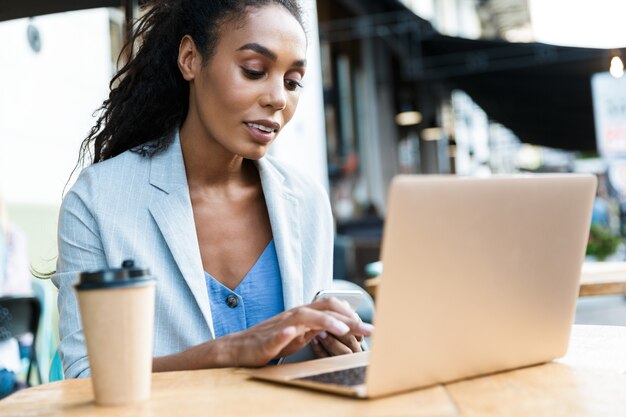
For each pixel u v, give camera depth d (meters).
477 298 0.95
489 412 0.82
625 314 6.26
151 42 1.62
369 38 11.73
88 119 4.68
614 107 8.06
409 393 0.91
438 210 0.88
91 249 1.45
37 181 4.23
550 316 1.07
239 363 1.13
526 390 0.93
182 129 1.59
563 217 1.04
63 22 4.38
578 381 0.98
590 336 1.35
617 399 0.88
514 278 1.00
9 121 3.96
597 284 2.36
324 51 9.57
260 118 1.45
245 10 1.44
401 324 0.88
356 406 0.84
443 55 10.66
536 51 9.34
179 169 1.52
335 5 9.69
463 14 11.19
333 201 9.45
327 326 1.08
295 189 1.65
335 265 6.92
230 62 1.44
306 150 6.43
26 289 3.18
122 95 1.65
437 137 14.20
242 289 1.53
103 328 0.88
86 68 4.60
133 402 0.90
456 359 0.96
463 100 14.93
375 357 0.86
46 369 3.03
